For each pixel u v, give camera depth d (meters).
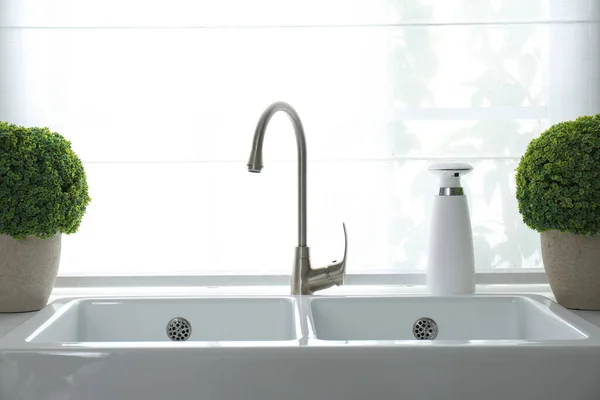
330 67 1.57
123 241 1.59
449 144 1.58
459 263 1.37
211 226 1.59
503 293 1.39
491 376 0.92
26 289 1.26
